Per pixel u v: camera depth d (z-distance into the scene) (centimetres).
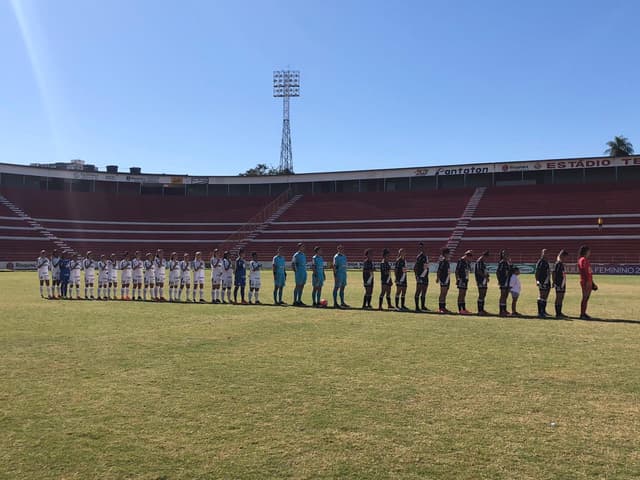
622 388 885
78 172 7756
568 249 5722
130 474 566
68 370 1002
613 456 612
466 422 721
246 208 7912
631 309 2072
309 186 8094
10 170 7300
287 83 9481
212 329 1523
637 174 6500
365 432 684
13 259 6006
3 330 1498
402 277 2066
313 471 573
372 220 7125
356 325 1608
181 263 2578
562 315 1853
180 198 8038
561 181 6862
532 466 585
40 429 693
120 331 1484
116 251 6800
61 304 2300
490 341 1321
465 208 6881
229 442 651
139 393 851
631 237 5681
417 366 1039
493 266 5484
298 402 805
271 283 3706
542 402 809
